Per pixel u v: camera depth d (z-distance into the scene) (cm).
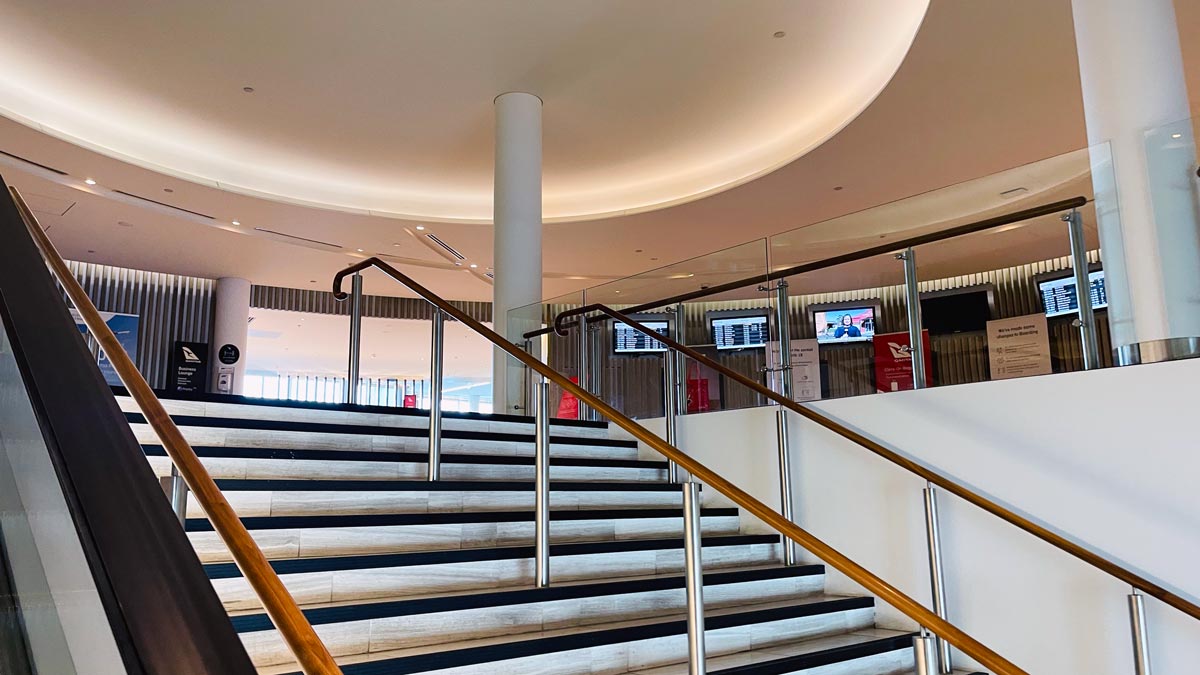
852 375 410
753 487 448
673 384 501
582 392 279
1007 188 367
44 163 778
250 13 596
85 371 123
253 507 298
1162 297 316
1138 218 327
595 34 624
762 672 273
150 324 1187
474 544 322
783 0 581
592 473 441
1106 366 328
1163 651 292
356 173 913
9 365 159
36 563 130
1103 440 320
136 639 74
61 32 626
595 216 947
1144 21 371
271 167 894
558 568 315
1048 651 323
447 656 233
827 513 408
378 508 324
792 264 449
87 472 98
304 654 102
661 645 280
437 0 579
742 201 886
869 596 372
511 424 483
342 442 383
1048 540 307
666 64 668
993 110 669
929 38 552
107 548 85
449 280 1248
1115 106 370
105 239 1017
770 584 360
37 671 127
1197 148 320
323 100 736
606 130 793
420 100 732
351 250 1080
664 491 426
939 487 363
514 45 639
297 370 1903
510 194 693
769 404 447
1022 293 356
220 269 1168
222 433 349
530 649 249
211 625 79
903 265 399
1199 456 295
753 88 712
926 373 382
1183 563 293
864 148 747
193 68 680
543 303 625
